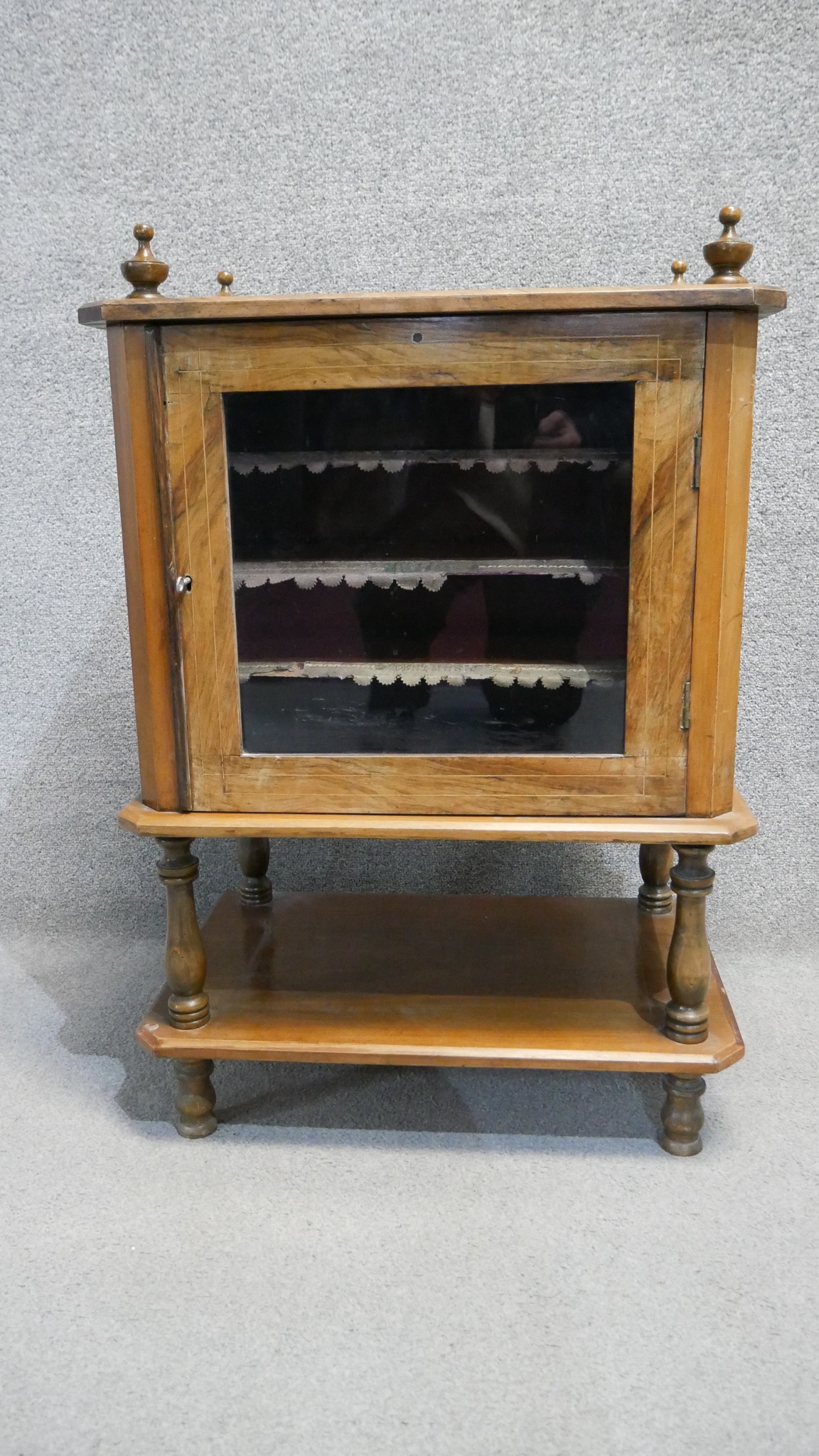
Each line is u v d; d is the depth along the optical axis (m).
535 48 1.37
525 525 1.06
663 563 1.03
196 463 1.05
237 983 1.30
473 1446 0.84
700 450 1.00
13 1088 1.32
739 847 1.59
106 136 1.45
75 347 1.51
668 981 1.16
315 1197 1.12
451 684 1.09
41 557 1.58
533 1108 1.28
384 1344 0.94
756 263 1.41
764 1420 0.86
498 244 1.44
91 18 1.41
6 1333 0.96
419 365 1.01
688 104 1.37
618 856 1.60
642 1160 1.18
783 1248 1.04
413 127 1.41
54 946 1.68
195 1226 1.08
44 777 1.66
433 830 1.08
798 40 1.34
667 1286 1.00
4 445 1.54
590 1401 0.88
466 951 1.38
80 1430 0.86
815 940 1.61
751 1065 1.33
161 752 1.12
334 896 1.56
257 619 1.09
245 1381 0.90
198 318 1.00
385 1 1.37
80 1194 1.13
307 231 1.46
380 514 1.07
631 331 0.98
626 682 1.06
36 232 1.48
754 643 1.52
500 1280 1.01
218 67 1.42
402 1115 1.26
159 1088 1.32
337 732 1.11
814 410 1.44
